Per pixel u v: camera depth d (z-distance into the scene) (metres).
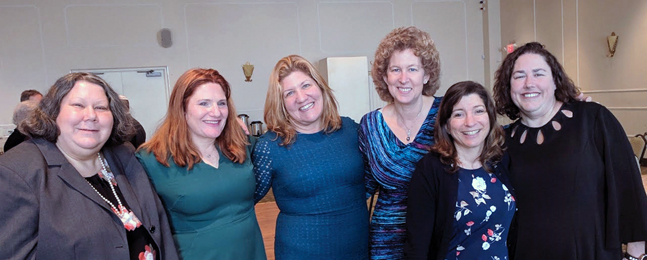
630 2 4.95
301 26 6.82
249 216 1.64
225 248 1.53
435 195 1.52
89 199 1.25
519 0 6.81
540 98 1.53
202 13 6.48
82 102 1.25
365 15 7.03
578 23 5.73
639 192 1.40
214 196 1.51
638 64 4.93
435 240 1.55
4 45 5.94
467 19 7.41
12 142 2.54
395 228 1.70
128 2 6.24
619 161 1.44
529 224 1.50
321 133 1.73
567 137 1.49
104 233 1.23
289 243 1.64
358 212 1.71
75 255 1.16
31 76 6.03
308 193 1.63
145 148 1.55
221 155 1.60
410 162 1.68
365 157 1.78
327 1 6.89
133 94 6.39
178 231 1.52
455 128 1.48
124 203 1.37
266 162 1.67
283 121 1.69
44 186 1.15
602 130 1.46
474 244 1.50
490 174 1.53
